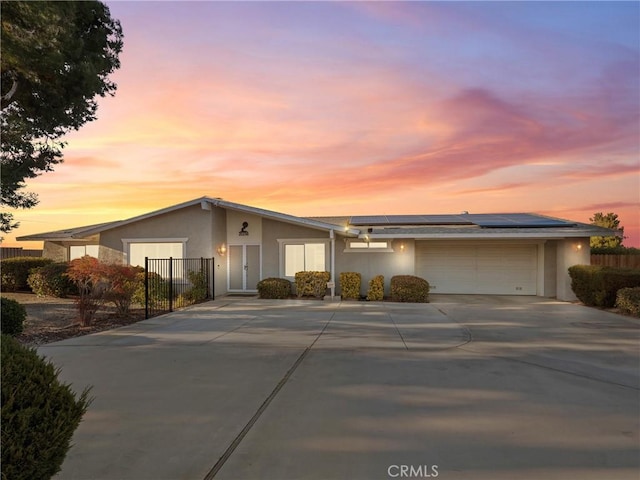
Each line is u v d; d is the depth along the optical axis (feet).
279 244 57.62
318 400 16.08
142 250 55.93
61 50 24.31
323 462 11.27
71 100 29.35
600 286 43.04
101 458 11.43
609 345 26.13
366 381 18.54
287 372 19.98
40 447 7.64
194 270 53.57
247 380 18.67
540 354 23.71
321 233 56.70
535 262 57.93
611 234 49.85
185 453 11.75
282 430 13.32
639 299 37.19
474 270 59.06
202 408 15.23
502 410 15.12
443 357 22.97
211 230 54.44
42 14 20.04
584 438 12.80
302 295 54.24
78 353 24.06
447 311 41.55
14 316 29.30
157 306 44.29
